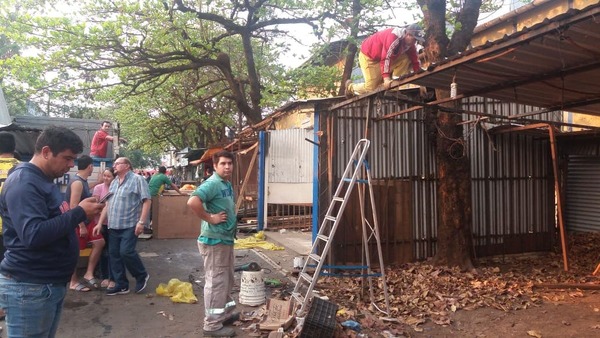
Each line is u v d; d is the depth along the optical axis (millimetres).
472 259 8102
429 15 8055
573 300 6285
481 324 5355
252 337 4801
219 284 4840
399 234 8367
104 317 5371
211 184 4793
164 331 4961
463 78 5730
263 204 11938
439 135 8086
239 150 14906
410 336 4934
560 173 10312
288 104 9125
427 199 8648
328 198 7848
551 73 5492
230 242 4941
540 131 9414
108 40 11789
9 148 5195
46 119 10422
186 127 24641
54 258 2686
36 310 2639
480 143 9305
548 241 9891
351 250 7926
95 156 9242
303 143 11102
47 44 11008
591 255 9141
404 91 8453
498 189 9445
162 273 7418
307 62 13367
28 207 2539
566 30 4086
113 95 13953
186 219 10859
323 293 6375
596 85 6094
